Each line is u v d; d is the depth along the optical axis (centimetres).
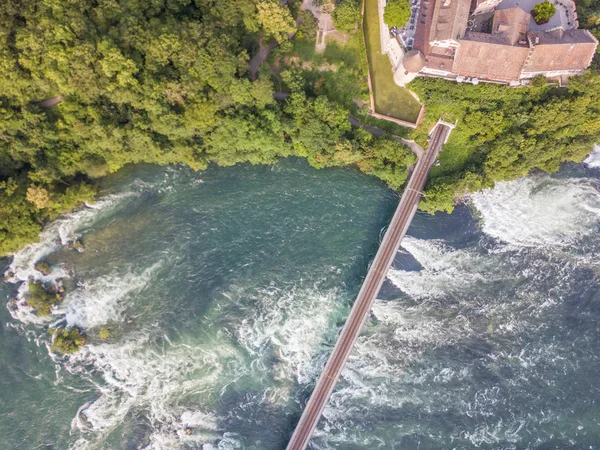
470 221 9425
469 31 7869
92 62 7312
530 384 9312
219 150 8525
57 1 7144
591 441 9188
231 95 7894
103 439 8575
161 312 8756
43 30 7169
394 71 8656
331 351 9031
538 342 9425
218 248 8944
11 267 8531
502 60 7850
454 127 8931
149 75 7544
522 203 9475
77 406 8538
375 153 8725
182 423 8712
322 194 9144
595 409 9269
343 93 8700
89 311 8644
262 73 7944
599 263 9531
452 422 9138
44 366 8506
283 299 9006
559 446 9162
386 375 9188
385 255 9088
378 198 9250
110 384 8625
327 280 9131
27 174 8125
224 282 8888
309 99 8275
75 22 7119
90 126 7769
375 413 9100
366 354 9206
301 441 8781
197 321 8775
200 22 7781
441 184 8956
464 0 7612
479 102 8581
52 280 8594
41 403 8481
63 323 8581
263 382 8906
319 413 8838
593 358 9412
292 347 9000
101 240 8750
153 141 8100
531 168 9350
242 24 8031
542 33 7831
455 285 9412
